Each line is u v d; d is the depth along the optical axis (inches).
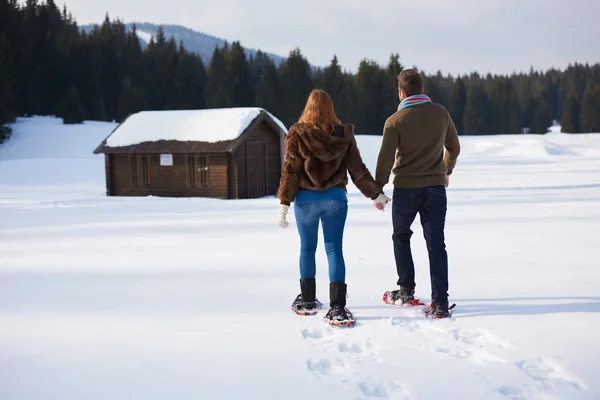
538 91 5851.4
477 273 203.9
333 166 149.7
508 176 844.6
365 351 126.6
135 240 320.2
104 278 211.8
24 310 164.6
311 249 156.7
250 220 418.0
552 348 121.9
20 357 122.3
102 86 3198.8
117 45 3590.1
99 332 140.8
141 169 766.5
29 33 2910.9
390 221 384.5
